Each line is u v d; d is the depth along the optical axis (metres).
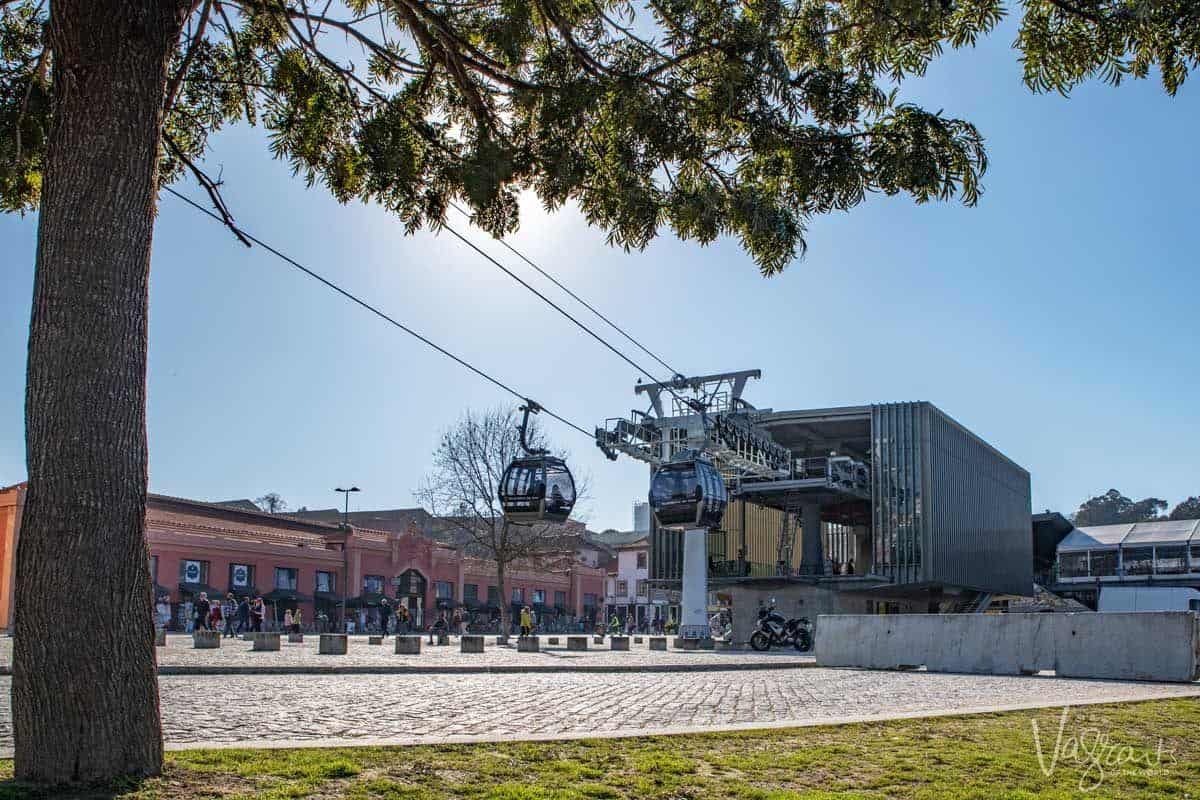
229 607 52.84
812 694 15.09
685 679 18.52
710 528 33.34
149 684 6.73
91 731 6.39
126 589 6.64
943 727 9.93
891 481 49.69
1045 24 9.12
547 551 61.69
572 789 6.58
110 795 6.07
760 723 10.08
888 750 8.45
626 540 113.81
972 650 20.84
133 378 6.84
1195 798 6.93
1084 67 9.15
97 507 6.55
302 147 11.55
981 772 7.58
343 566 61.91
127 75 6.96
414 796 6.32
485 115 10.19
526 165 10.66
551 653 30.53
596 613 89.56
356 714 11.47
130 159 6.95
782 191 10.27
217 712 11.53
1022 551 68.69
